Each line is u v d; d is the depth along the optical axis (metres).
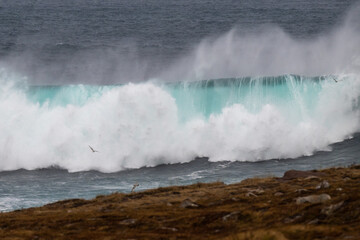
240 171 62.22
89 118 69.94
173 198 37.75
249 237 22.94
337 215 26.11
